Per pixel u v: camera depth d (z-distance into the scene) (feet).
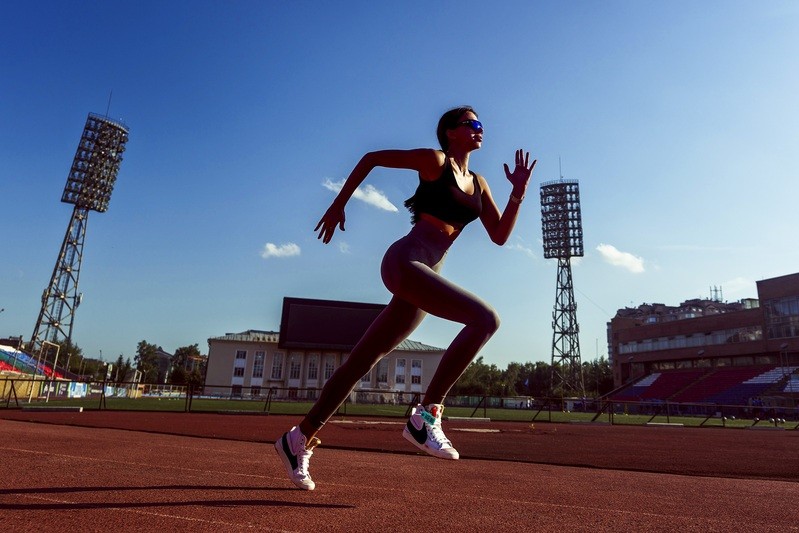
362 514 8.64
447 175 9.29
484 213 10.61
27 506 8.41
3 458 14.87
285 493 10.41
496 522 8.43
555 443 33.55
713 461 23.66
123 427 33.58
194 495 9.85
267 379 200.44
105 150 189.26
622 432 51.70
